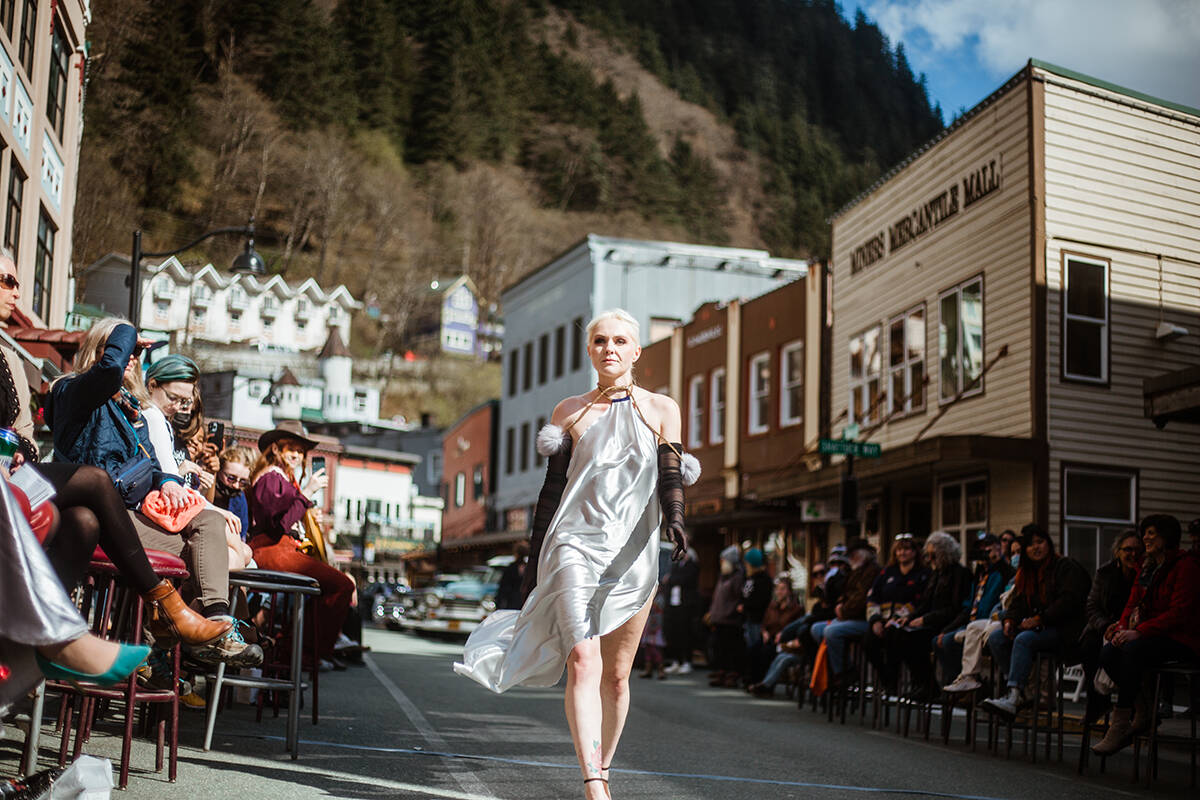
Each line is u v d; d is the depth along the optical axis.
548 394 43.78
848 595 11.72
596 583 4.66
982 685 9.36
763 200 187.62
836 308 23.92
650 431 4.91
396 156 150.75
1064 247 17.33
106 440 5.11
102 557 4.85
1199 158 18.42
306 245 125.38
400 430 77.06
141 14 113.81
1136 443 17.36
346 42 151.25
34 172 16.06
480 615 26.55
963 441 16.47
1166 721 10.81
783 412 26.19
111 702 7.44
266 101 132.62
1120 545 8.92
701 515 26.34
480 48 169.00
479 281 143.62
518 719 9.45
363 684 11.77
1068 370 17.12
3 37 13.85
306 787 5.23
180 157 112.94
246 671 7.58
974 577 10.86
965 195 19.12
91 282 71.00
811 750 8.55
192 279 96.69
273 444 9.04
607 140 175.62
